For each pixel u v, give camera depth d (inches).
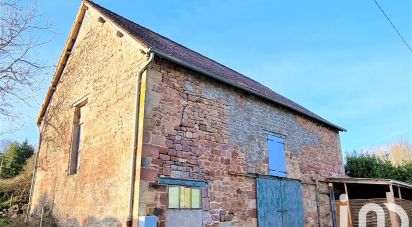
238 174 320.5
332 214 437.7
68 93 407.8
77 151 366.9
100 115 324.5
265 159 360.2
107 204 273.3
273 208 346.6
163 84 281.6
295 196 385.4
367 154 707.4
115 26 327.0
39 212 394.9
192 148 286.5
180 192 264.1
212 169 297.3
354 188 481.1
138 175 244.5
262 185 342.3
